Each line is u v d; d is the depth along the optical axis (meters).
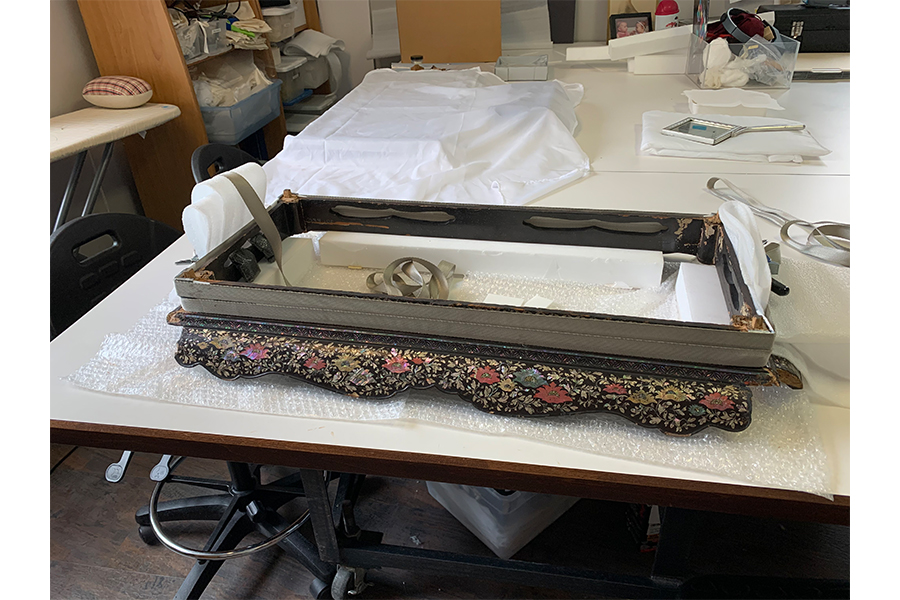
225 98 2.46
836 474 0.63
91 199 2.06
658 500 0.64
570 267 0.97
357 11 3.51
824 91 2.17
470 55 2.80
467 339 0.71
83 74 2.30
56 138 1.75
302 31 3.31
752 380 0.65
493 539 1.33
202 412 0.74
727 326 0.64
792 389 0.71
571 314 0.66
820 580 0.97
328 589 1.29
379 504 1.52
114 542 1.46
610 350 0.68
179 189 2.46
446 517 1.48
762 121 1.75
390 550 1.07
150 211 2.54
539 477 0.64
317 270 1.05
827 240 1.01
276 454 0.69
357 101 2.02
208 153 1.52
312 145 1.62
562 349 0.69
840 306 0.80
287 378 0.78
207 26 2.37
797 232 1.15
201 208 0.82
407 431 0.70
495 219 1.00
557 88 2.01
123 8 2.09
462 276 1.01
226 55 2.67
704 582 0.97
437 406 0.73
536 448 0.68
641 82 2.44
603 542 1.40
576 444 0.68
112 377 0.80
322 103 3.40
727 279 0.82
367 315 0.72
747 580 0.97
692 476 0.63
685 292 0.85
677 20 2.81
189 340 0.77
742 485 0.62
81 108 2.29
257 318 0.76
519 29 3.15
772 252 0.89
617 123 1.94
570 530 1.42
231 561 1.39
